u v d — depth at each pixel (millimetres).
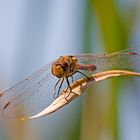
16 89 757
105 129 770
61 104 729
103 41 771
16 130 763
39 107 754
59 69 771
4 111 744
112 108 771
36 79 767
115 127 771
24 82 762
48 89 767
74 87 736
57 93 766
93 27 771
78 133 772
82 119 772
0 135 761
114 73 739
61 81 772
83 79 739
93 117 771
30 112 747
